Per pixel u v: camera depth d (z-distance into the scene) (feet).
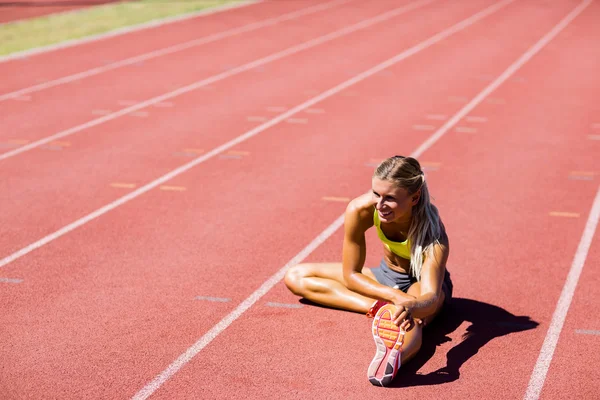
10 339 21.70
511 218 33.06
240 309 23.86
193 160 42.50
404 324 18.80
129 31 96.68
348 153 44.19
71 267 27.30
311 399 18.71
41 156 43.21
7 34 92.84
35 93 61.57
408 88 64.03
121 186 37.63
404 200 19.52
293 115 54.29
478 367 20.35
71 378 19.60
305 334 22.16
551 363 20.54
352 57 79.46
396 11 116.47
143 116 53.67
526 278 26.48
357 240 21.15
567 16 110.22
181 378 19.67
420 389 19.24
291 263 27.94
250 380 19.60
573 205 34.91
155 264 27.66
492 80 67.21
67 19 105.70
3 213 33.47
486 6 121.90
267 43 88.43
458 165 41.68
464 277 26.63
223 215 33.37
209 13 113.29
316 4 123.95
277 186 37.81
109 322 22.86
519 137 48.08
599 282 26.09
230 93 61.87
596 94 61.31
